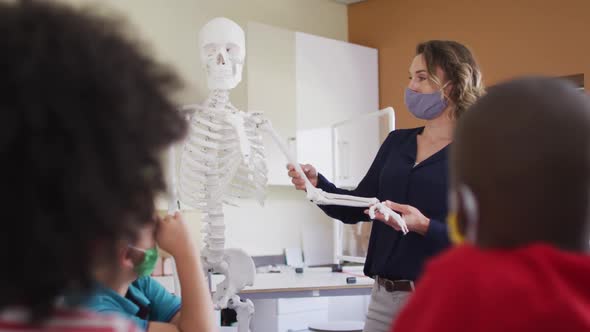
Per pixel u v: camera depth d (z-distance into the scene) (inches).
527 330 22.9
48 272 20.5
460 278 24.7
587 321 22.6
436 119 81.8
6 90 20.2
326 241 196.7
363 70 196.9
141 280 51.8
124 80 21.5
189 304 41.2
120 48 22.5
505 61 175.8
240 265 95.7
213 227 94.3
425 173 78.5
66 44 21.1
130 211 22.0
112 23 23.4
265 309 161.5
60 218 20.2
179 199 96.3
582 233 25.1
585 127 24.2
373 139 197.2
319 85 185.0
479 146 25.1
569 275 23.8
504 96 25.3
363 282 127.3
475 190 25.6
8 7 22.0
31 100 20.0
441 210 77.0
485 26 179.9
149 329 42.6
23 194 19.9
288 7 194.9
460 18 185.0
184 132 24.6
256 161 97.3
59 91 20.3
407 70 195.9
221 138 94.6
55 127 20.1
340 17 209.8
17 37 20.8
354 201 80.4
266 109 173.0
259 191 99.5
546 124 24.0
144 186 22.5
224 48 96.9
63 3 23.3
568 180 24.1
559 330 22.7
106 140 20.8
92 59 21.2
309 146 181.5
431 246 74.7
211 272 97.2
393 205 74.6
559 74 166.2
